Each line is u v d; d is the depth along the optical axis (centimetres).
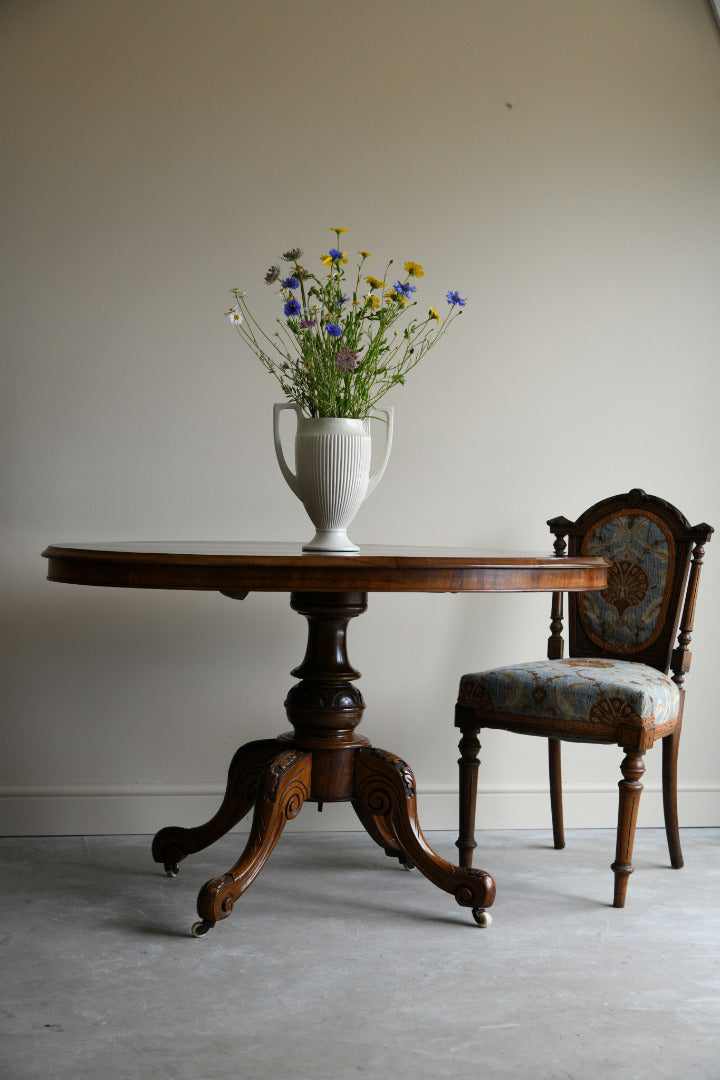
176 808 313
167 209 311
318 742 250
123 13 308
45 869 275
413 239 320
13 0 304
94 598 311
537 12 325
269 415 315
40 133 306
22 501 308
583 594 301
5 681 308
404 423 321
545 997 202
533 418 326
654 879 277
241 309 314
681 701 279
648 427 330
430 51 321
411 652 323
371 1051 179
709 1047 183
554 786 304
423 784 324
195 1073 170
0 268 305
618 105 329
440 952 224
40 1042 179
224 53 312
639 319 329
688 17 331
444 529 323
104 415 310
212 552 218
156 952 220
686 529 287
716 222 332
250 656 317
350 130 317
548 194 326
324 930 235
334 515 241
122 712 313
